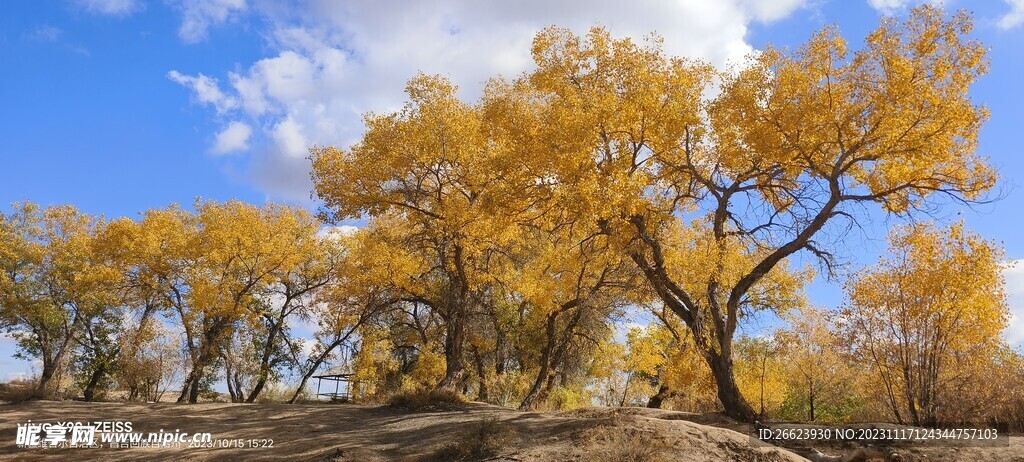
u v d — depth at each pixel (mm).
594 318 22703
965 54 13430
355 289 24797
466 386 28156
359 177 20766
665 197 16766
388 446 11875
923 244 13594
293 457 11641
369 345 28406
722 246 15562
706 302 16062
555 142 15156
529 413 14805
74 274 30656
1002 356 13562
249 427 15539
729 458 9703
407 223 24078
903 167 13641
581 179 14398
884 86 13781
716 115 15312
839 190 14031
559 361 23375
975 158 13859
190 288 28172
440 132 20172
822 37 14383
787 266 19141
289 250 29484
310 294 31672
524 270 22766
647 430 10648
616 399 26688
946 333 13227
